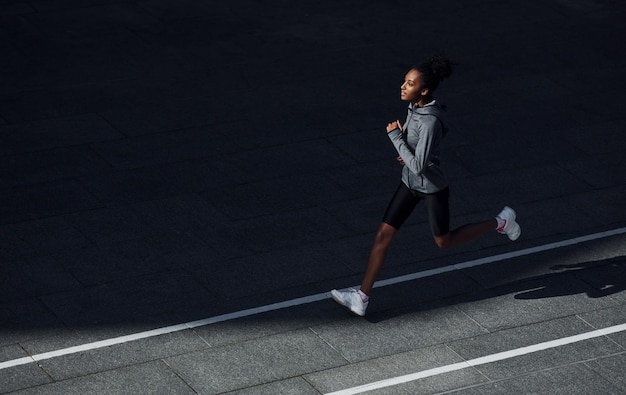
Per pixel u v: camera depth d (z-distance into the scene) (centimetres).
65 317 870
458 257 994
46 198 1059
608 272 980
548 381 822
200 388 792
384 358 841
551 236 1038
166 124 1233
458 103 1326
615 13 1666
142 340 845
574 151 1219
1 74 1336
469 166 1170
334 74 1394
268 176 1125
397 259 985
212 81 1354
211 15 1569
